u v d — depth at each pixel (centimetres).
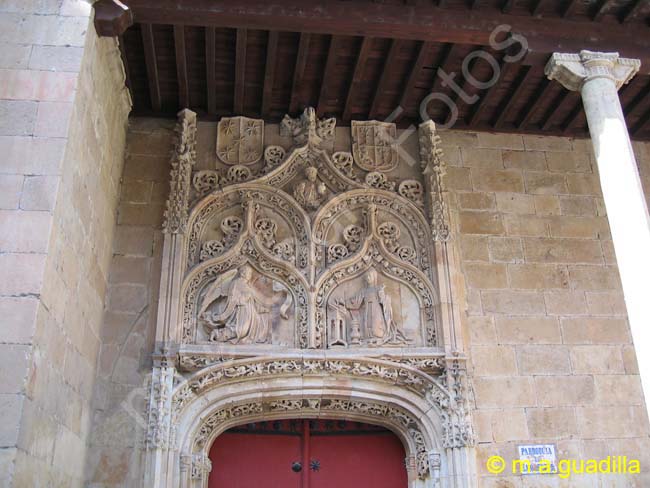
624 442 820
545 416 821
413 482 816
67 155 621
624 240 689
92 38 701
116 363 787
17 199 584
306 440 876
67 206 627
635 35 810
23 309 544
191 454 773
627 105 971
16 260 561
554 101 945
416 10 787
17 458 506
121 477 737
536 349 855
